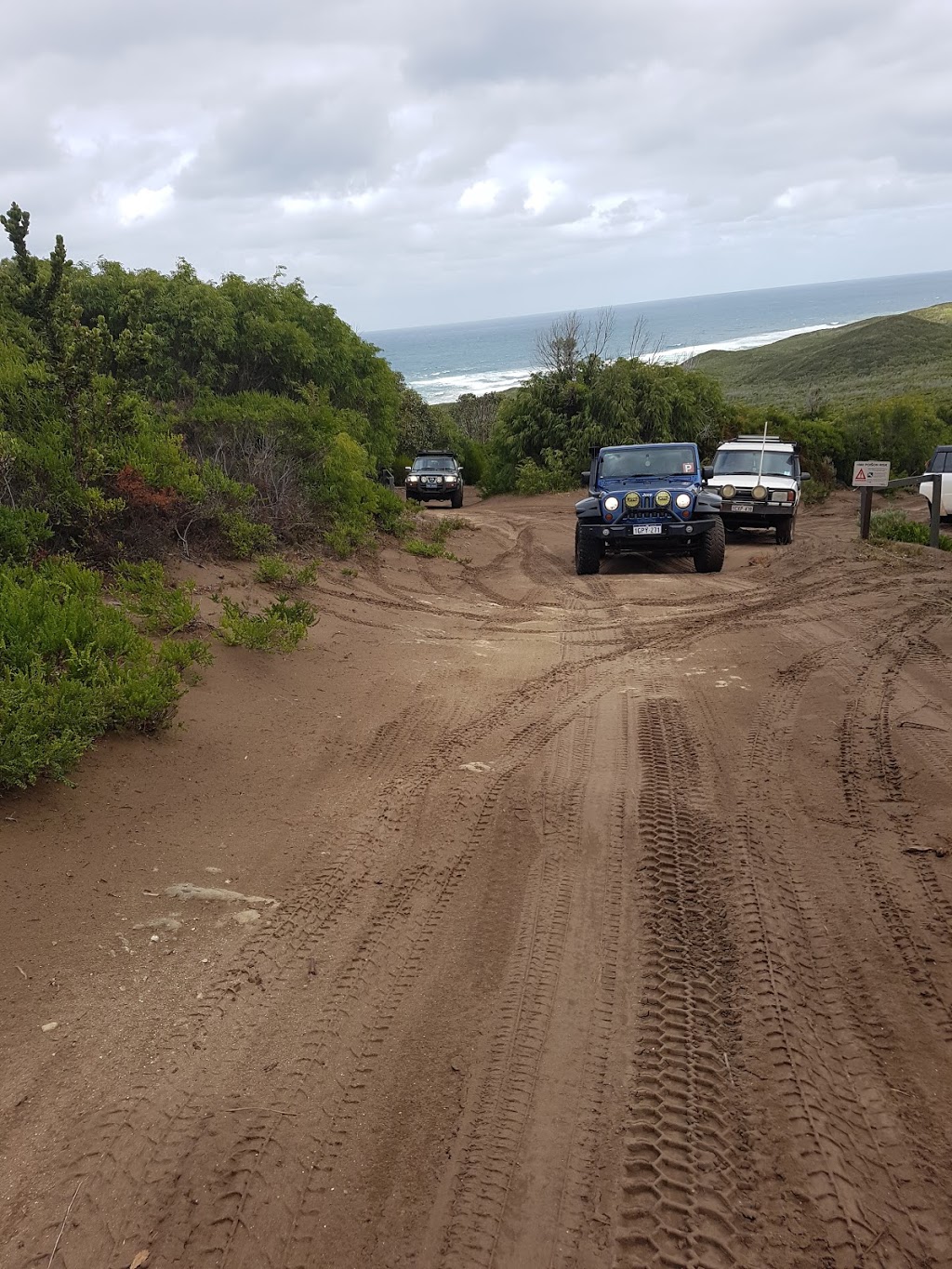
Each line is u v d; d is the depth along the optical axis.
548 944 3.48
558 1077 2.72
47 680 5.39
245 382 20.03
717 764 5.34
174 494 9.45
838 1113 2.56
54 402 9.66
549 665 7.85
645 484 13.10
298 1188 2.29
